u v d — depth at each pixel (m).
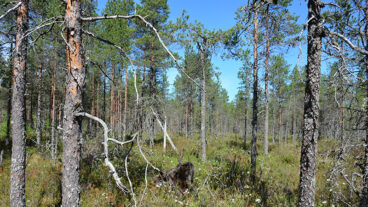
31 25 4.98
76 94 2.49
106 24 11.31
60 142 14.05
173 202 5.42
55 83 12.80
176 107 25.77
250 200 5.91
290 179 8.52
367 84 3.84
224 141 21.45
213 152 14.09
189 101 24.28
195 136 25.44
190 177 6.70
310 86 3.62
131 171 7.78
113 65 17.38
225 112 40.88
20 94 4.55
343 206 5.40
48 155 10.75
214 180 7.56
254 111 8.94
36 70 12.93
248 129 32.34
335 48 3.47
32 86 14.72
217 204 5.43
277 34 8.47
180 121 31.97
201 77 11.86
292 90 21.45
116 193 5.88
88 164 8.20
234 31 8.26
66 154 2.46
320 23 3.48
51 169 8.47
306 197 3.58
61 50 8.16
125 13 12.69
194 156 12.93
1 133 17.77
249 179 7.81
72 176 2.46
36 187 6.54
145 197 5.59
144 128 3.73
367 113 3.93
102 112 24.62
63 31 2.60
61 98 15.05
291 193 6.69
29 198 5.76
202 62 11.03
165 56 13.53
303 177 3.66
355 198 5.63
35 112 23.56
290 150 15.34
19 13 4.42
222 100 38.44
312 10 3.63
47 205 5.44
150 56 14.30
